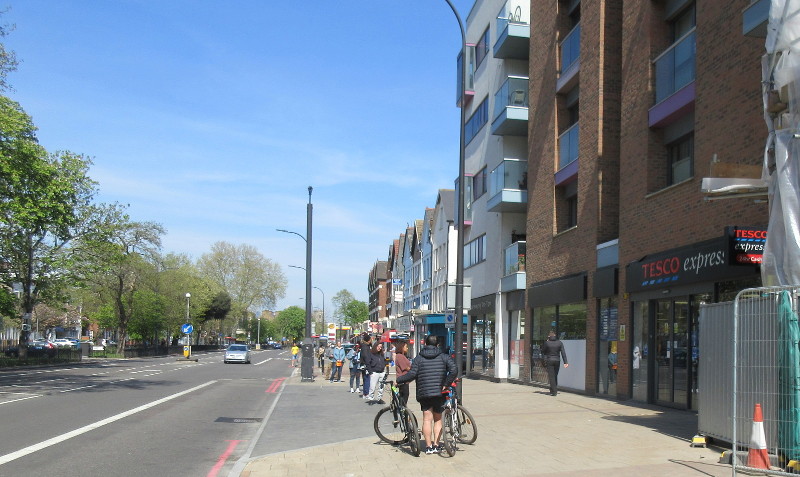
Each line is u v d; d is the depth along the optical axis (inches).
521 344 1056.2
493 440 432.5
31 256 1546.5
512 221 1152.2
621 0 784.9
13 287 1636.3
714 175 403.2
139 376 1198.3
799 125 340.5
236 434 496.1
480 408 645.3
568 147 877.2
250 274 3769.7
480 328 1290.6
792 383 305.7
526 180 1091.9
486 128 1261.1
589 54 805.9
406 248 2815.0
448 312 903.7
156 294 2507.4
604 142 768.9
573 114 919.0
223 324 3799.2
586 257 789.9
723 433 360.8
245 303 3750.0
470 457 374.0
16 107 1037.8
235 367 1716.3
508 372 1125.1
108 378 1120.2
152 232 2171.5
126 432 480.7
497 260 1162.6
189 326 2129.7
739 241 438.9
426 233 2224.4
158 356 2677.2
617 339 705.6
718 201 520.4
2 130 984.3
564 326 872.3
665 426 482.3
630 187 680.4
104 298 2447.1
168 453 399.9
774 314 318.7
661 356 619.2
